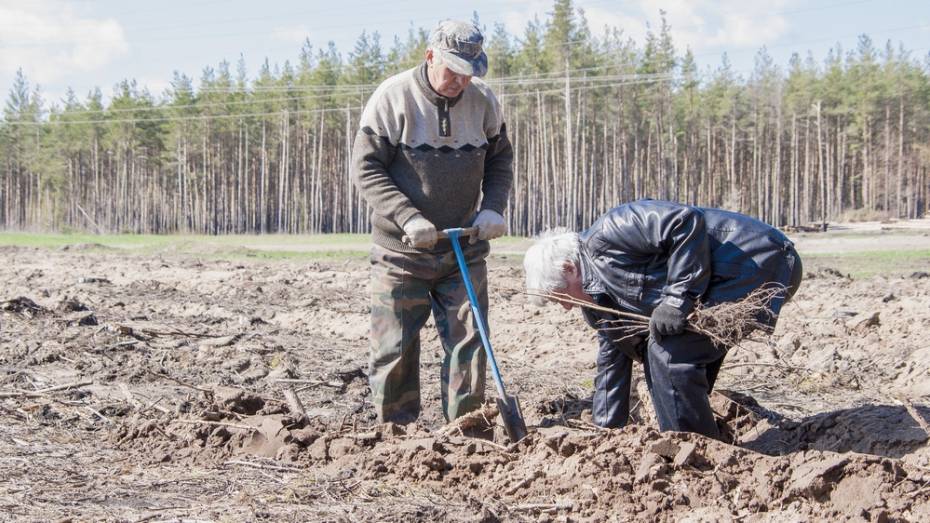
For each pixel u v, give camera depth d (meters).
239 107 80.44
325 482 3.92
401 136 4.80
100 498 3.65
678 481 3.82
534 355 8.41
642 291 4.27
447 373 5.04
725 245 4.26
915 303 10.70
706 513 3.60
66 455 4.40
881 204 75.81
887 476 3.57
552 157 59.97
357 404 6.15
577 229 62.44
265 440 4.50
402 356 5.02
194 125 81.19
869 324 9.06
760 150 73.44
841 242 31.91
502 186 5.06
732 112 71.62
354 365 7.40
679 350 4.25
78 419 5.25
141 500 3.62
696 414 4.30
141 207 87.19
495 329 9.79
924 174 75.81
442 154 4.82
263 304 12.34
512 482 3.95
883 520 3.35
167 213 86.94
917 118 74.88
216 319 10.15
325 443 4.41
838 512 3.48
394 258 4.93
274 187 83.31
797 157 70.75
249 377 6.86
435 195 4.86
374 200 4.76
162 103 88.75
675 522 3.59
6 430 4.89
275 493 3.75
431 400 6.31
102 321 9.18
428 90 4.73
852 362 7.48
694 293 4.11
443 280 5.04
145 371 6.69
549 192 62.19
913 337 8.35
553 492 3.86
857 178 79.44
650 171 70.81
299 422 4.73
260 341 8.42
